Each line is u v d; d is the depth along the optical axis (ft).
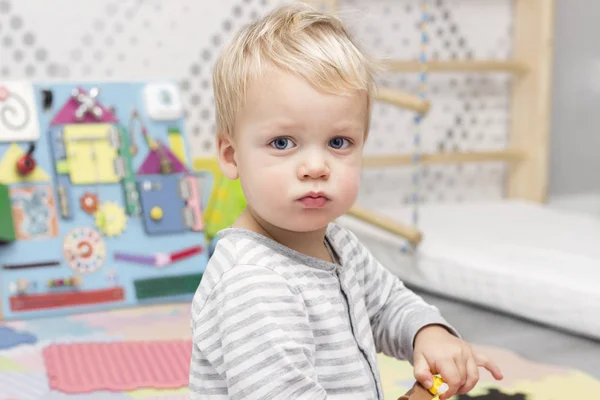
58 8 6.69
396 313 2.58
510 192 8.86
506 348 4.79
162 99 6.27
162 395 4.00
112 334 5.06
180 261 6.03
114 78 6.81
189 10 7.19
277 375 2.06
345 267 2.47
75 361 4.48
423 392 2.28
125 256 5.87
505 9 8.63
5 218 5.50
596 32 8.34
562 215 7.72
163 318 5.46
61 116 5.97
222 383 2.27
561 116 8.71
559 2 8.51
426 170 8.50
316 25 2.36
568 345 4.86
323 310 2.25
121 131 6.11
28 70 6.64
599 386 4.15
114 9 6.90
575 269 5.41
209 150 7.39
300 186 2.19
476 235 6.63
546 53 8.38
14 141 5.77
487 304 5.61
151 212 6.02
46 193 5.77
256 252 2.24
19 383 4.15
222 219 6.56
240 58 2.30
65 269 5.68
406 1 8.04
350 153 2.26
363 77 2.27
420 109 6.05
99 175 5.96
